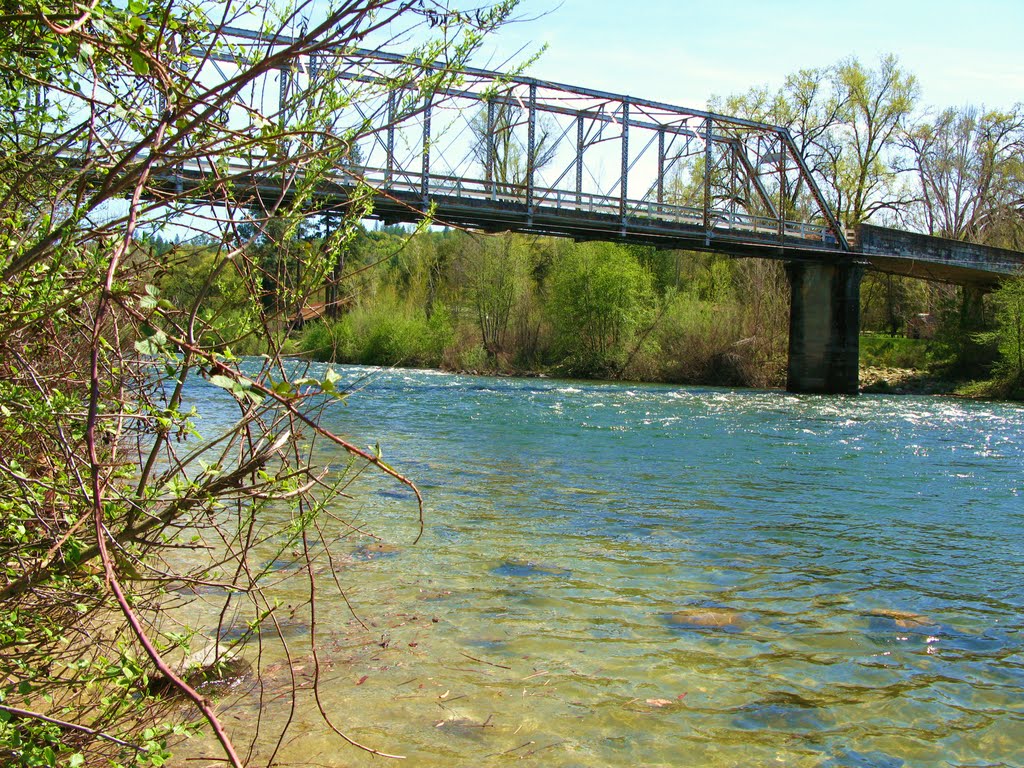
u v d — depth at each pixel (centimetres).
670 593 629
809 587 654
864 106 4381
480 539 769
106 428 233
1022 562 740
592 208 3284
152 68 184
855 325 3541
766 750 391
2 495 237
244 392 187
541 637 527
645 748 389
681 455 1388
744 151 3772
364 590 604
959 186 5006
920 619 584
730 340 4031
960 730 418
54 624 277
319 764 359
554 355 4619
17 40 212
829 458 1396
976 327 3738
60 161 243
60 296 234
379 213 1870
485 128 2311
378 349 4875
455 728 401
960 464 1348
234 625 509
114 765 244
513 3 230
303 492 230
